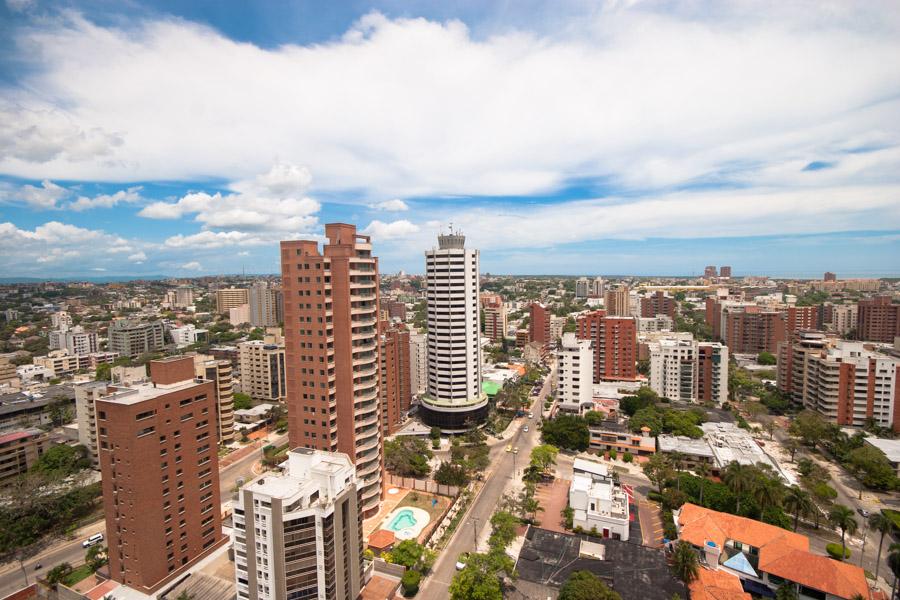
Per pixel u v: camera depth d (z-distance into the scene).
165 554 94.75
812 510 110.62
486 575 90.50
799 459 161.62
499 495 141.88
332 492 83.56
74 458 155.75
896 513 117.94
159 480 93.56
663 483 135.12
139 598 90.31
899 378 176.62
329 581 81.31
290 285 119.81
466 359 197.25
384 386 185.88
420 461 155.62
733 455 151.62
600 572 95.81
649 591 90.31
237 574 83.44
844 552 105.69
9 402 199.88
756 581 97.12
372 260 126.31
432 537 118.19
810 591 91.50
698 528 108.81
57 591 98.06
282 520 77.31
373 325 127.12
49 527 122.31
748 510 118.75
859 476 147.62
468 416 194.62
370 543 111.50
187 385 102.50
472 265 197.62
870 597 87.50
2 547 108.19
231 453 177.62
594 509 119.94
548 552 103.06
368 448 125.81
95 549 104.12
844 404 183.50
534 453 153.00
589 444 177.50
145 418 90.94
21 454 154.00
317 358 119.00
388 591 97.38
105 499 93.00
